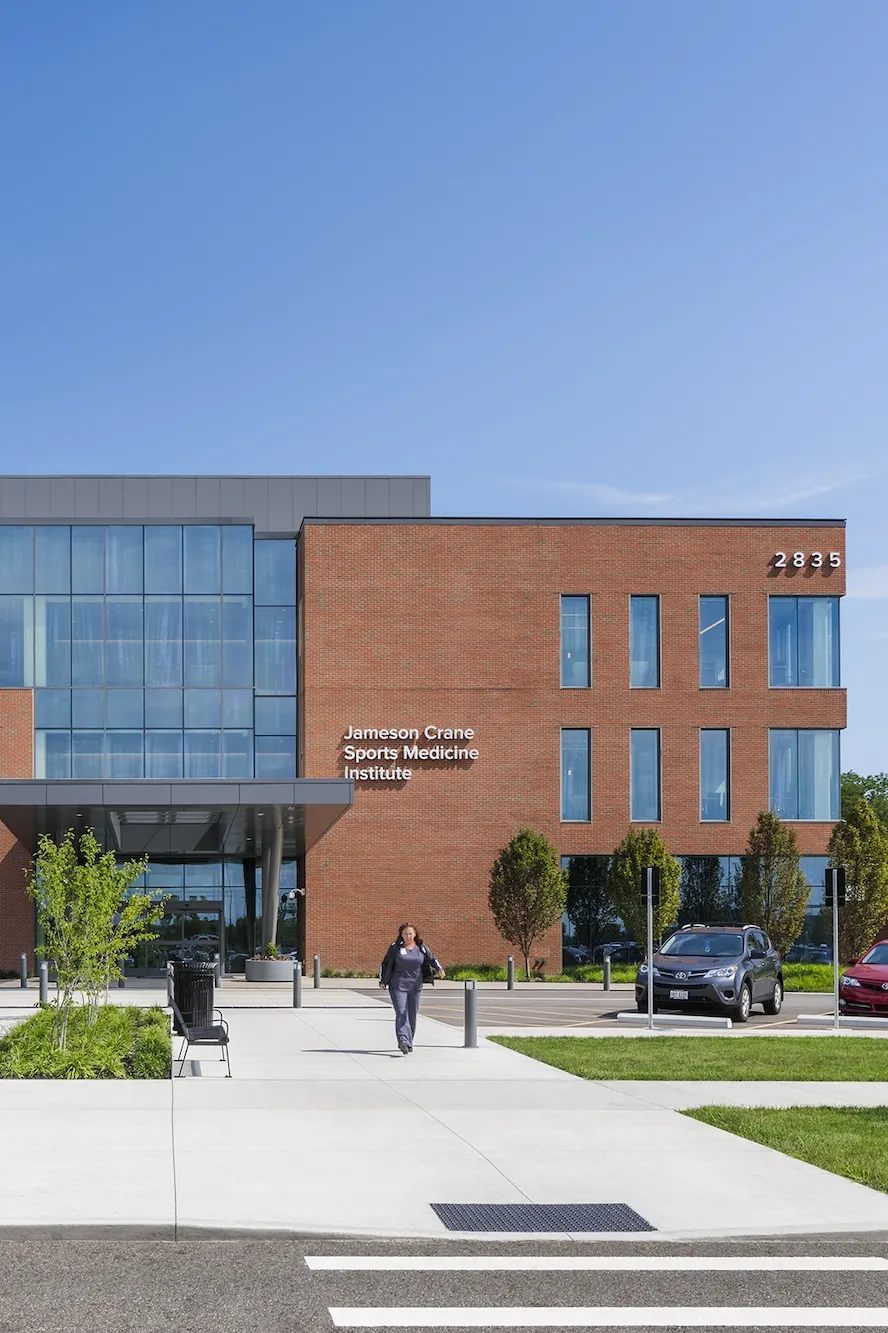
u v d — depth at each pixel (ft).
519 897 150.41
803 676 164.76
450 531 161.99
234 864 166.71
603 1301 25.53
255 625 167.12
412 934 67.31
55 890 66.69
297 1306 25.16
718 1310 25.04
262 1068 60.34
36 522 161.07
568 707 161.07
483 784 159.12
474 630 161.07
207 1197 33.09
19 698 158.10
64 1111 46.47
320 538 160.86
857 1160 38.17
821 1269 27.89
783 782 163.43
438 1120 44.70
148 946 163.94
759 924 153.38
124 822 142.61
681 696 162.61
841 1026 87.40
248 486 176.96
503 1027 84.07
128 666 160.35
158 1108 47.26
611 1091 52.34
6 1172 35.86
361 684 159.53
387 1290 26.20
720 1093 52.08
